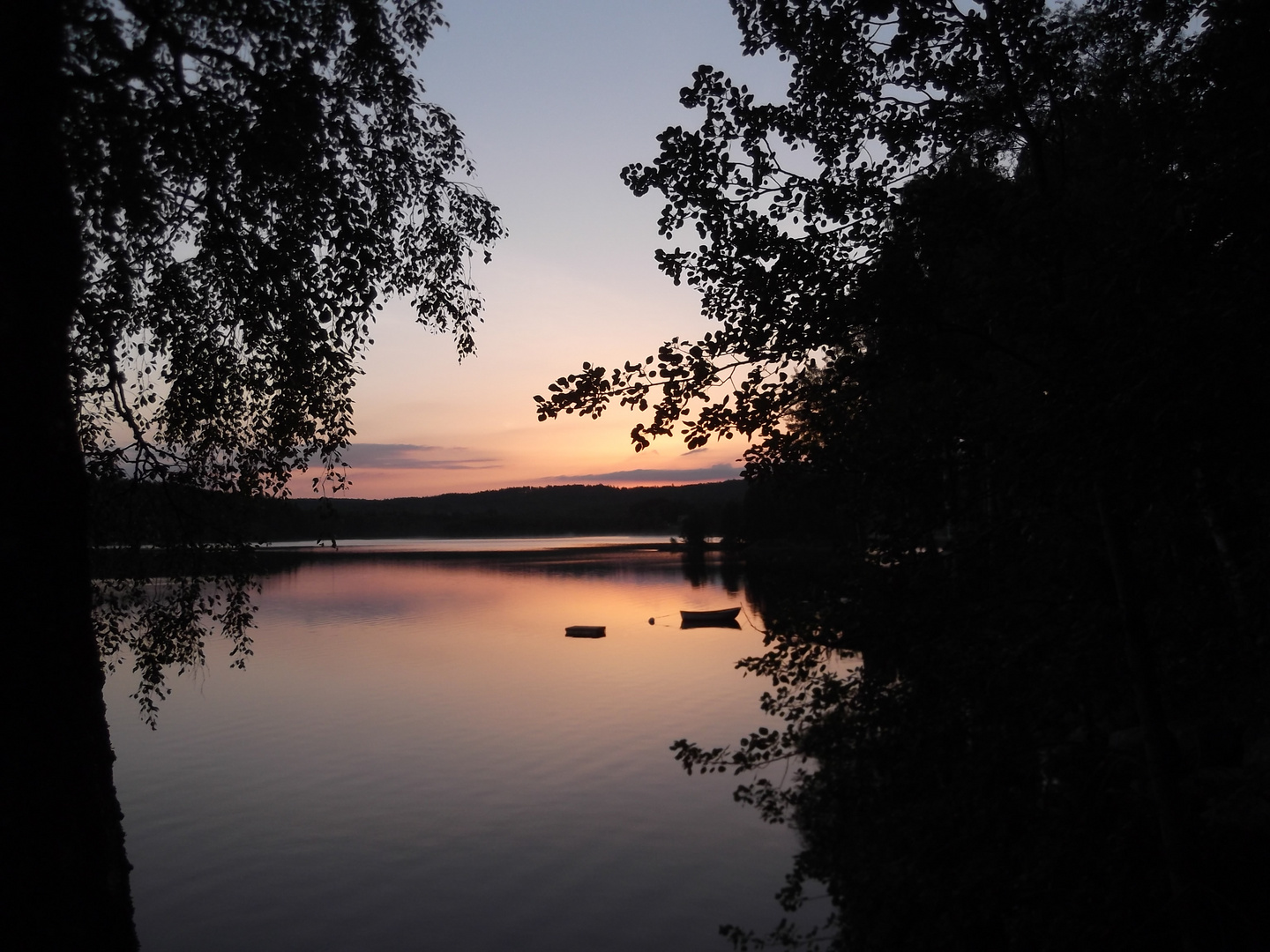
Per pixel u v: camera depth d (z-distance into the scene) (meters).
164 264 6.58
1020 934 5.92
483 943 13.56
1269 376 3.89
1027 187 5.67
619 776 21.67
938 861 6.31
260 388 6.95
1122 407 4.12
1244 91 4.23
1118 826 6.09
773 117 5.91
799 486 6.54
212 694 31.91
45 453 3.19
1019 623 6.34
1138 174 5.23
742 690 32.16
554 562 127.38
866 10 5.74
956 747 6.38
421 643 46.00
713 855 16.58
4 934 2.90
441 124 6.88
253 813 19.20
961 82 5.91
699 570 105.25
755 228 5.77
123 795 20.39
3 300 3.13
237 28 5.88
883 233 5.84
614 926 13.92
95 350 6.48
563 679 35.12
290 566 120.75
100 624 7.05
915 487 6.24
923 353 5.72
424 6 6.39
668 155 5.70
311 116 5.77
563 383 5.61
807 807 7.59
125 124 5.71
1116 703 6.59
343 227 5.94
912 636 6.45
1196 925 5.39
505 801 19.88
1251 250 4.18
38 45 3.34
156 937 13.88
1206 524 6.04
